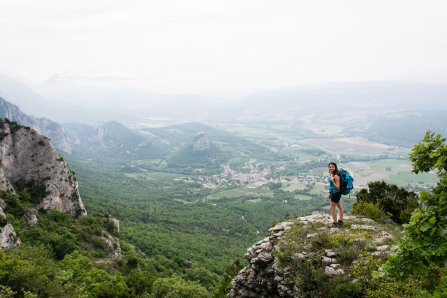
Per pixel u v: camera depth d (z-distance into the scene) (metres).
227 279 37.72
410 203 25.61
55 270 40.16
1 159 82.69
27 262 33.09
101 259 68.31
